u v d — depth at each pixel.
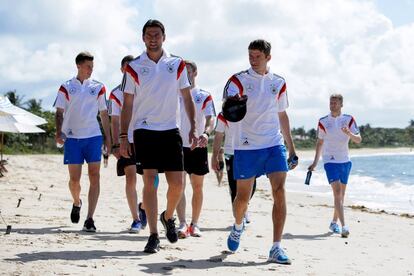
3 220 7.21
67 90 7.15
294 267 5.20
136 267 4.73
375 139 165.75
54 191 13.18
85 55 7.10
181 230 6.84
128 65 5.45
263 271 4.90
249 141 5.46
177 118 5.51
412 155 90.75
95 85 7.21
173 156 5.45
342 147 8.50
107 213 9.14
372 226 9.58
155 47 5.41
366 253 6.48
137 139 5.47
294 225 9.27
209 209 10.98
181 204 6.95
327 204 14.18
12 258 4.82
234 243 5.76
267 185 22.38
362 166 47.16
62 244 5.70
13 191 12.23
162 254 5.45
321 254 6.21
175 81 5.45
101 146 7.18
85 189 14.84
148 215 5.51
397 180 26.97
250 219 9.55
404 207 14.48
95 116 7.20
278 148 5.43
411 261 6.03
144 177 5.49
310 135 154.50
